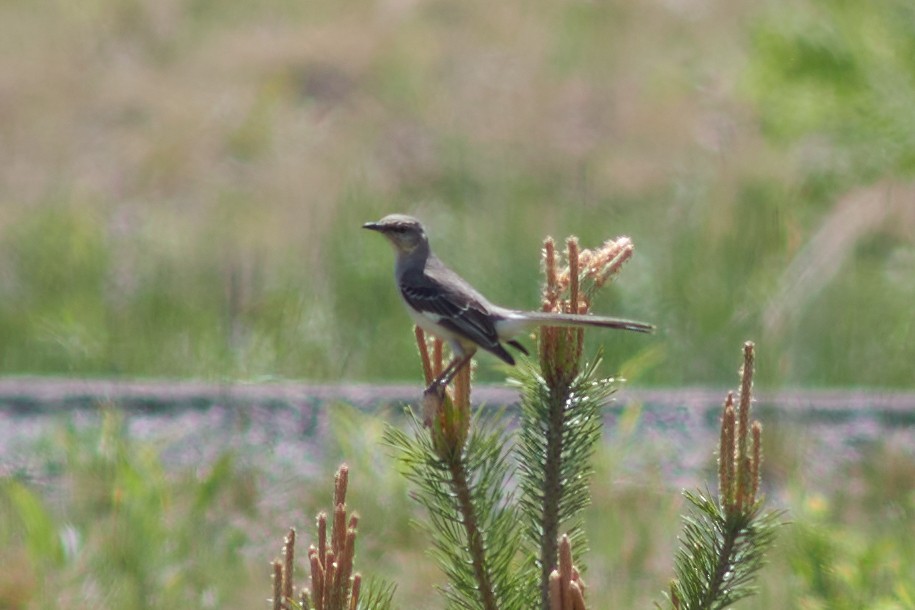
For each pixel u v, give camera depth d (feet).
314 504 34.53
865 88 69.97
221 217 61.05
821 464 37.65
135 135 71.82
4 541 32.24
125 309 50.67
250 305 50.93
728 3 84.53
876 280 52.08
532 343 39.29
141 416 41.11
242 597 30.83
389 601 17.44
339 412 37.65
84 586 30.60
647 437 39.22
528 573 17.85
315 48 79.46
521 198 61.82
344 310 50.72
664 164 65.98
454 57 79.56
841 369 46.60
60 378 44.21
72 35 82.53
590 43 81.05
